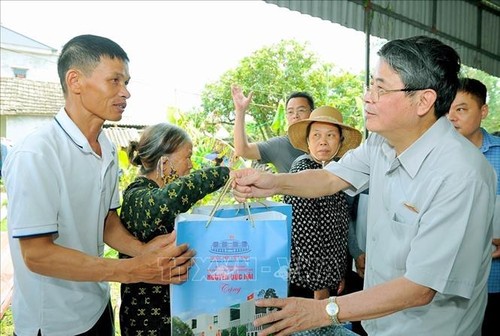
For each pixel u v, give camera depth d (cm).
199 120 417
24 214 103
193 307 92
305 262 191
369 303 96
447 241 97
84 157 121
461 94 171
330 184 138
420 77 100
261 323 93
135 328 134
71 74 114
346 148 218
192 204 125
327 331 138
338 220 202
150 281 105
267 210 107
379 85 105
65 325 123
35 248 104
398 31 472
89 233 126
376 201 123
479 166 101
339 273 203
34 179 105
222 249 92
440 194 100
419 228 103
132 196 128
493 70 654
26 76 1077
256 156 263
